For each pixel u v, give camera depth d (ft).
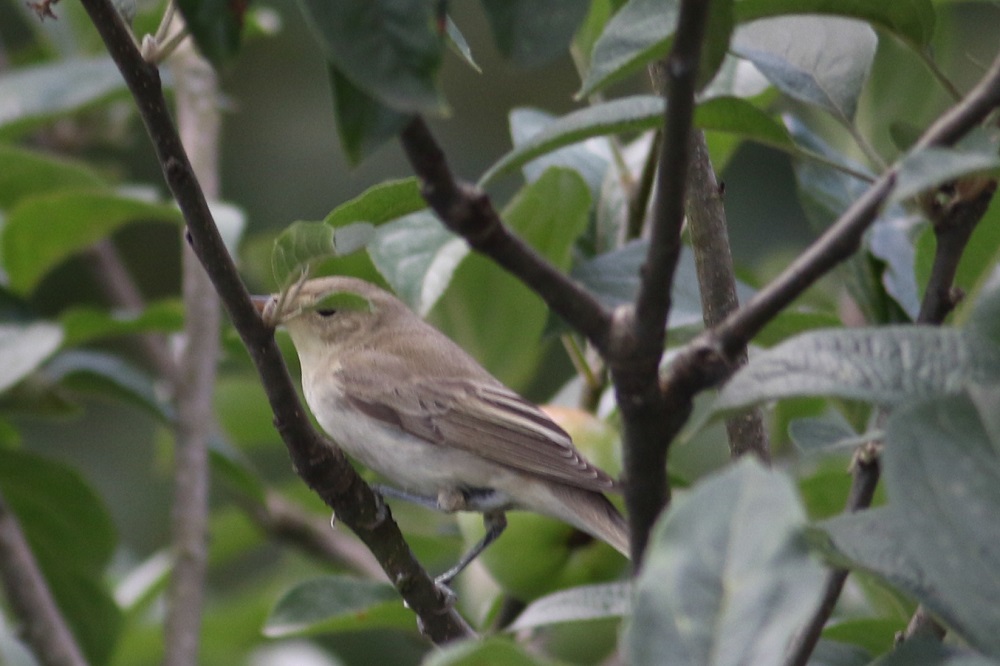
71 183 35.65
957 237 17.80
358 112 12.41
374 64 11.64
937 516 12.27
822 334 14.14
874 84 30.76
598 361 29.14
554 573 26.94
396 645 39.17
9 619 36.50
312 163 47.85
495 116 49.52
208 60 12.36
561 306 13.30
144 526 45.60
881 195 12.87
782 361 13.79
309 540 38.17
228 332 33.91
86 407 46.44
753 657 11.03
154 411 32.65
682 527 11.70
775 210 43.57
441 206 12.80
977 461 12.63
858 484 18.70
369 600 24.13
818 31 21.35
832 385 13.58
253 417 39.63
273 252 16.35
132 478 45.93
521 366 30.27
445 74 49.52
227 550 40.52
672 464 31.83
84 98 35.32
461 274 28.73
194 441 32.09
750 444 19.99
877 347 14.02
